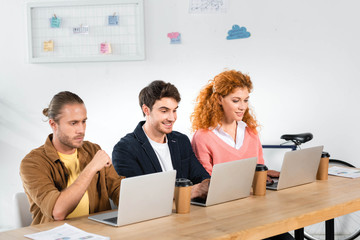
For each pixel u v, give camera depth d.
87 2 3.27
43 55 3.33
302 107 3.37
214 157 2.45
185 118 3.37
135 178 1.52
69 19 3.31
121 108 3.36
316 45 3.34
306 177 2.18
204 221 1.57
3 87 3.36
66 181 1.85
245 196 1.94
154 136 2.22
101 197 1.94
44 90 3.36
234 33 3.32
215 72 3.35
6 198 3.40
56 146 1.85
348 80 3.36
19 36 3.34
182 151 2.33
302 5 3.32
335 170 2.56
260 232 1.50
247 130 2.60
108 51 3.29
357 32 3.33
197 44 3.33
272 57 3.34
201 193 1.84
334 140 3.39
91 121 3.36
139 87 3.34
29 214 1.95
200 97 2.56
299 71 3.36
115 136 3.37
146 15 3.31
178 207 1.70
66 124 1.77
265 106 3.38
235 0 3.31
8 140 3.38
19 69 3.35
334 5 3.32
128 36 3.30
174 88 2.16
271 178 2.30
